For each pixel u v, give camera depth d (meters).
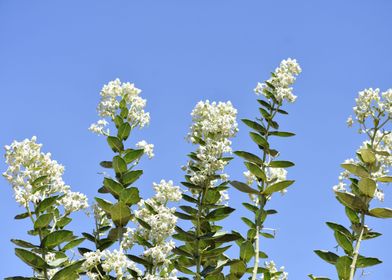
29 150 2.52
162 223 2.42
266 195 2.52
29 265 2.40
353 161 2.57
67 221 2.58
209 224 2.54
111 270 2.36
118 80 2.74
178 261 2.54
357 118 2.59
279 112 2.60
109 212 2.56
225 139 2.56
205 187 2.53
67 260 2.47
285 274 2.66
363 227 2.43
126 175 2.56
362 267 2.43
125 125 2.63
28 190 2.45
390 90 2.58
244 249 2.45
